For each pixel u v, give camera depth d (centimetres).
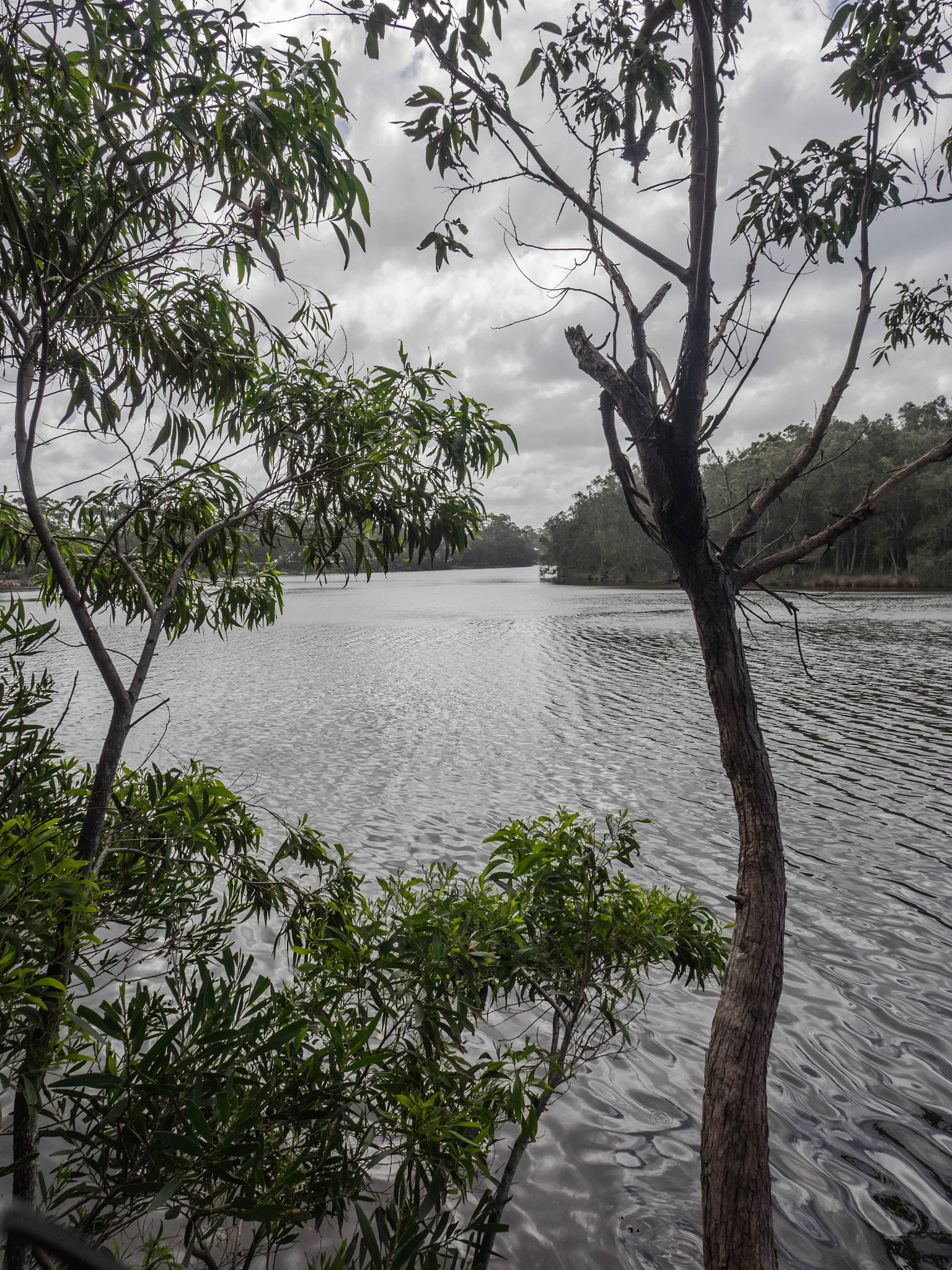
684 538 188
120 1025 150
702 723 1662
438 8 165
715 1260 158
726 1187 161
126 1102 143
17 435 188
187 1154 146
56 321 189
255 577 319
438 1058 206
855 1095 465
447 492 287
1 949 142
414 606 6912
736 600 196
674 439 174
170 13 176
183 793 254
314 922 261
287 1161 170
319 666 2731
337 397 273
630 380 191
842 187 246
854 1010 558
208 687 2222
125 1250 237
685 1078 467
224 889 660
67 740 1446
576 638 3606
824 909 726
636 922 257
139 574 276
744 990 179
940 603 4831
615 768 1280
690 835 930
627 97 217
